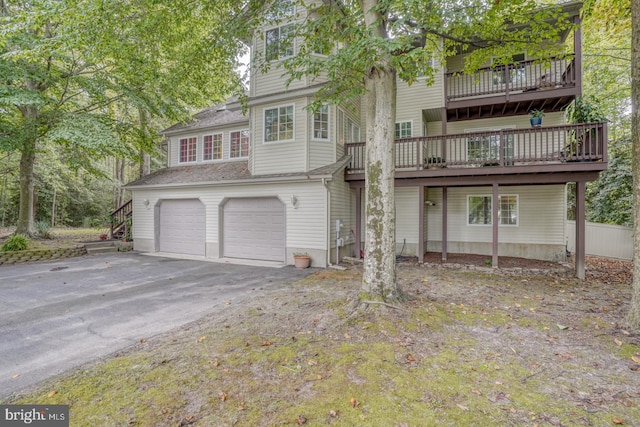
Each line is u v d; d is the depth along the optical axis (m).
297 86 10.39
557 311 5.28
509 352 3.73
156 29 6.94
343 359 3.49
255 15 7.30
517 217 11.26
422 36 6.03
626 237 11.45
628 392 2.92
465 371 3.28
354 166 10.79
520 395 2.86
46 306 5.69
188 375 3.21
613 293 6.50
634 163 4.59
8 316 5.15
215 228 11.59
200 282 7.61
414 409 2.65
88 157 14.23
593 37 13.12
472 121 11.84
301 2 7.53
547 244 10.88
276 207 10.61
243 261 10.68
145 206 13.21
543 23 7.32
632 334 4.26
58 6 5.41
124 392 2.93
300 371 3.26
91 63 10.21
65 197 23.59
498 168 8.66
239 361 3.49
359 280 7.55
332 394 2.86
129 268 9.43
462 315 4.97
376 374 3.18
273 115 10.81
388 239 5.09
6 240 12.06
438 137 9.51
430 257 10.92
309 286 7.02
